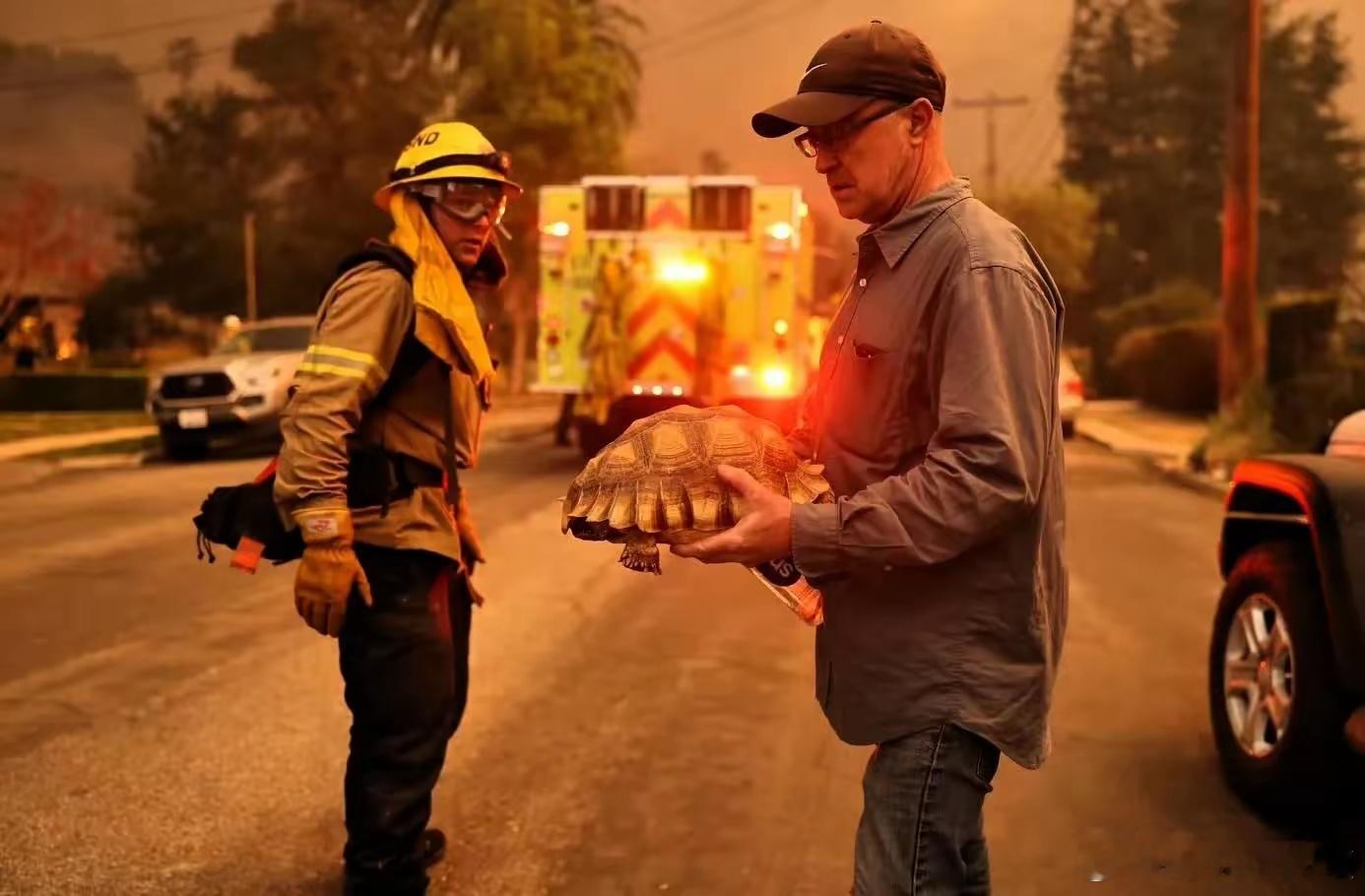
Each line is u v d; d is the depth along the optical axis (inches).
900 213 90.7
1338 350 620.4
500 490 502.0
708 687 224.5
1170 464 641.0
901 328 88.8
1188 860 151.8
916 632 88.0
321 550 122.5
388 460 129.6
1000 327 84.3
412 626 130.7
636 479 87.2
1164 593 312.5
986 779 88.8
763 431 91.4
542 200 547.8
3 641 256.2
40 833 156.5
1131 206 2297.0
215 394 652.7
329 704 211.3
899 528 82.2
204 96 2026.3
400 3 1636.3
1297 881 145.6
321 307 129.2
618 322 536.4
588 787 175.5
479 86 1439.5
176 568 339.6
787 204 533.3
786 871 148.6
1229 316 641.6
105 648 250.4
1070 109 2449.6
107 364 1881.2
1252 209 636.7
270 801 167.3
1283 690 164.4
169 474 593.9
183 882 143.1
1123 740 196.4
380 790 130.7
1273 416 619.8
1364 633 148.3
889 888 87.7
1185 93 2276.1
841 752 189.8
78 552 365.1
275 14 1691.7
